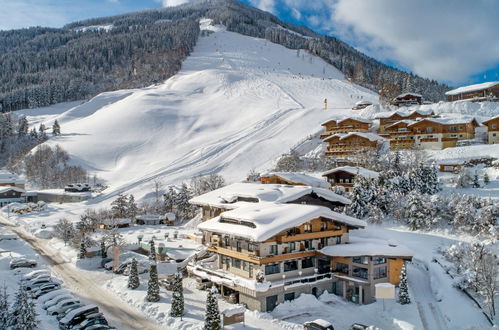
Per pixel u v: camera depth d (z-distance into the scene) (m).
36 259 61.22
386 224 64.31
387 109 146.00
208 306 33.81
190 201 64.38
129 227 84.88
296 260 44.41
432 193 67.00
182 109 192.12
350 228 48.94
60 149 146.12
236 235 42.59
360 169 77.12
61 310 38.88
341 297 43.81
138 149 153.00
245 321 37.28
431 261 49.72
